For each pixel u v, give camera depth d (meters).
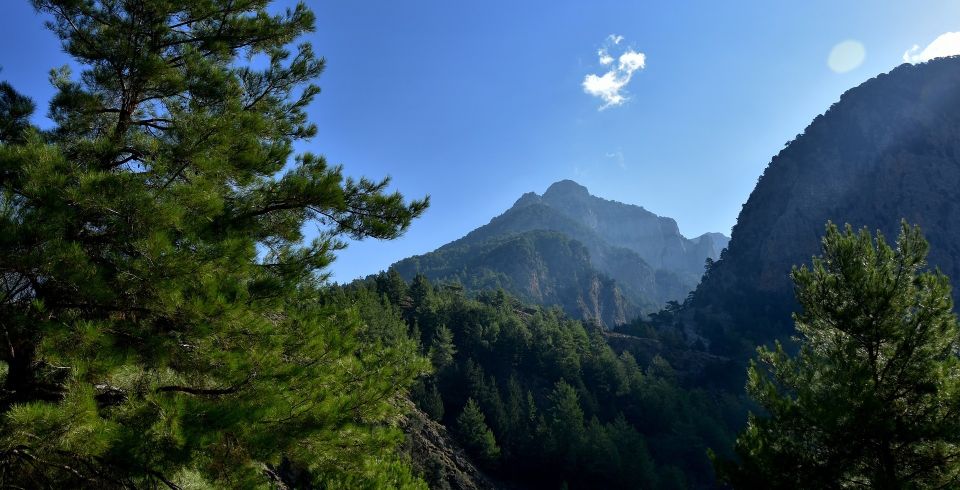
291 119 11.30
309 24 10.95
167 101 9.12
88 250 6.60
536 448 66.88
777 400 11.06
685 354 129.75
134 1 8.53
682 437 77.94
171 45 9.52
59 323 5.53
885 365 11.02
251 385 6.52
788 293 166.62
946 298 10.70
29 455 5.42
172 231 6.64
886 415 9.99
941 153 157.88
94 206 6.05
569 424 68.50
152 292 6.20
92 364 5.30
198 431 5.29
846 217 166.88
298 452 6.94
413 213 9.59
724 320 170.12
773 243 181.25
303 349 7.86
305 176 9.17
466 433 63.19
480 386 73.12
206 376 6.74
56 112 8.70
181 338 6.63
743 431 11.68
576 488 65.44
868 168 171.50
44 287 6.18
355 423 7.91
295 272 8.30
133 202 6.09
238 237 7.18
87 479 5.81
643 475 65.44
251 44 10.83
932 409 10.07
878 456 10.14
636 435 72.19
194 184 7.20
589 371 96.25
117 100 9.09
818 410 9.84
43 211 5.62
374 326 62.22
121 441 4.97
